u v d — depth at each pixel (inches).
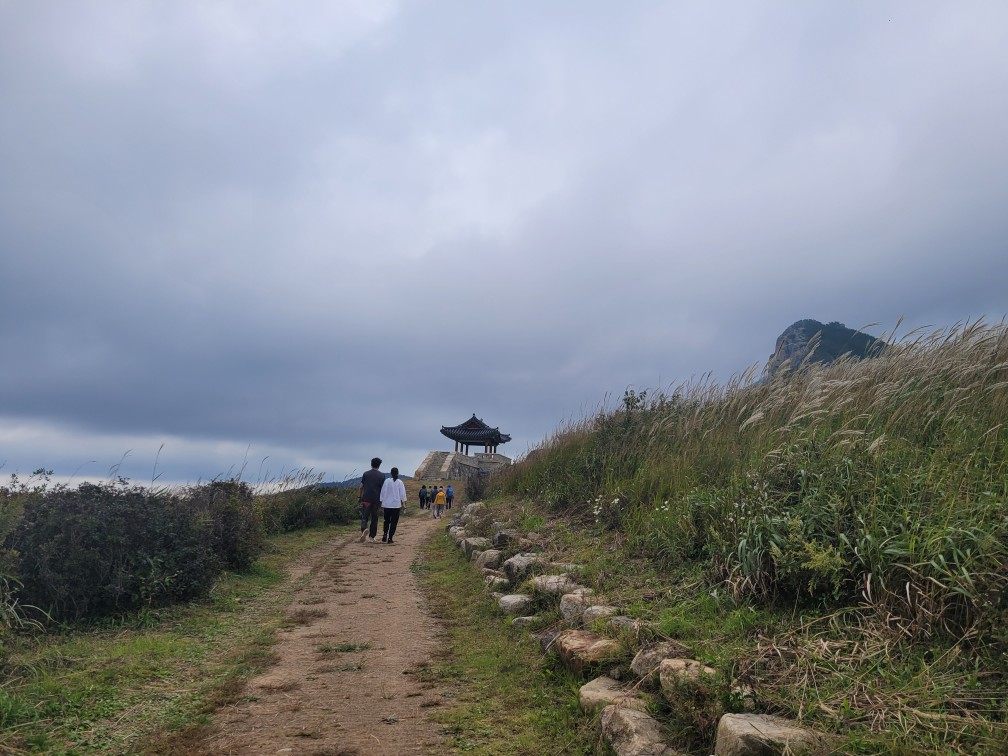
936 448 229.3
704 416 370.9
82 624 261.1
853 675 141.6
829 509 200.4
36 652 216.5
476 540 431.5
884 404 270.4
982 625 142.5
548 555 314.8
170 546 307.1
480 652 226.8
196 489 414.9
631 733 136.6
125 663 210.8
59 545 265.9
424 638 252.5
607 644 184.9
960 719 117.0
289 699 184.5
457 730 161.6
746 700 134.0
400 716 171.6
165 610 283.3
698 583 217.9
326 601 322.0
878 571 167.3
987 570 150.6
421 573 403.2
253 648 236.1
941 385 267.6
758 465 257.4
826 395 282.4
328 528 679.7
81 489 295.1
